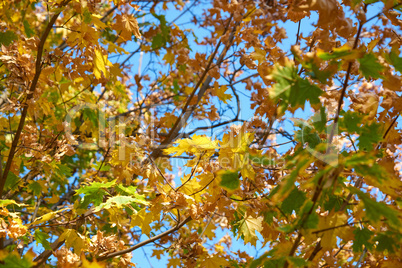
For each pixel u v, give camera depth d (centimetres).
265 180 331
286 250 226
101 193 381
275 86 192
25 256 189
